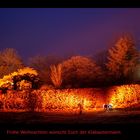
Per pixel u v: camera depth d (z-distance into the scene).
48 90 21.17
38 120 16.64
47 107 20.88
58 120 16.41
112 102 20.77
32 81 22.95
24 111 20.58
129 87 20.77
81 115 18.25
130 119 15.55
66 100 20.83
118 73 25.02
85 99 20.77
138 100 20.45
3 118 17.28
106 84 24.44
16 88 22.16
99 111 19.50
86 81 24.92
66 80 24.95
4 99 21.08
